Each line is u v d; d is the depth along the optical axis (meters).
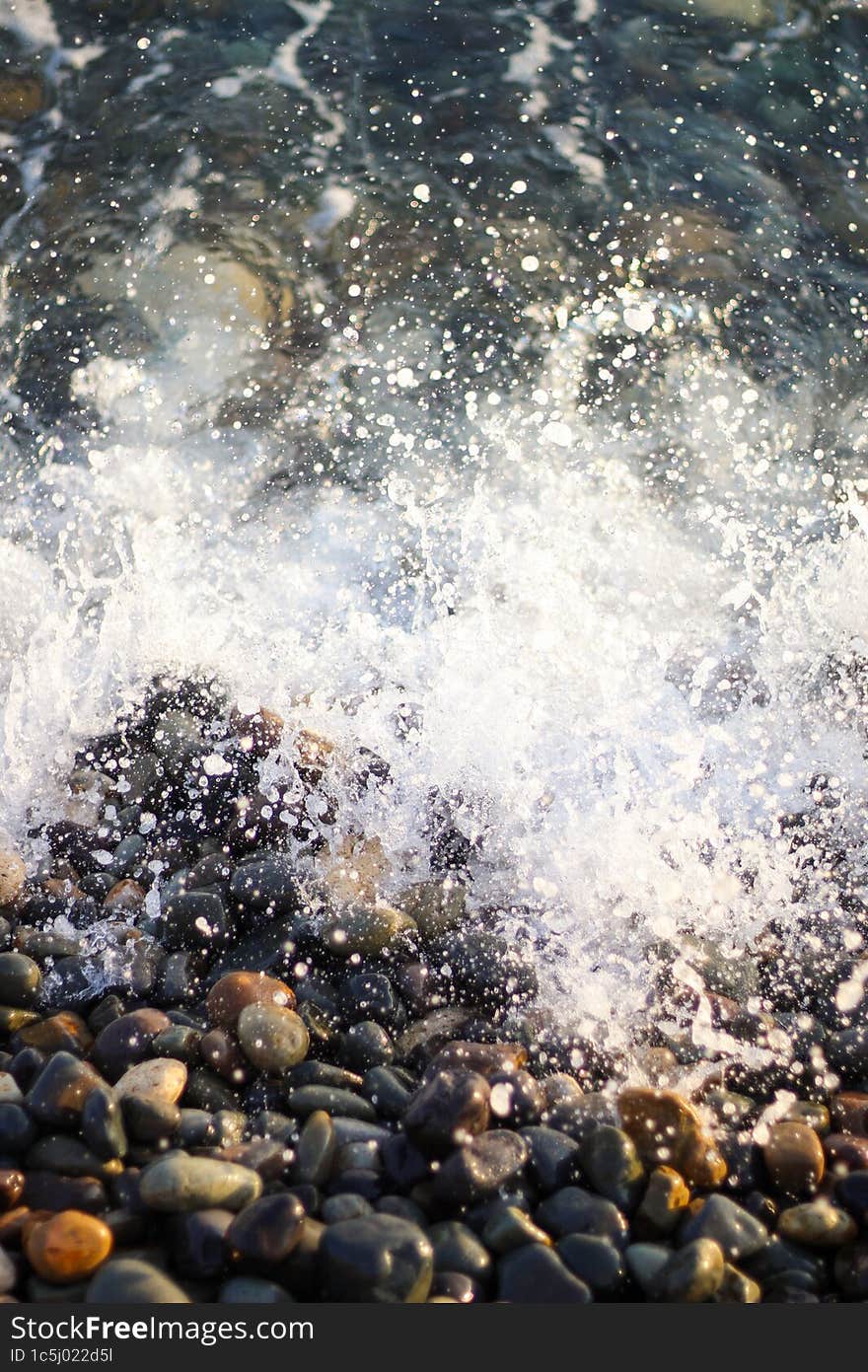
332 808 1.80
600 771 1.85
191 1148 1.46
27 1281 1.38
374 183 2.99
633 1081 1.54
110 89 3.15
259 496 2.38
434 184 3.00
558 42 3.37
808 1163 1.46
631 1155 1.44
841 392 2.59
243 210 2.92
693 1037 1.57
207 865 1.72
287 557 2.25
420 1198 1.44
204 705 1.92
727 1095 1.53
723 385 2.60
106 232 2.87
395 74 3.26
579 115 3.17
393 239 2.88
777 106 3.20
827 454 2.46
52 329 2.67
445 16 3.42
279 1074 1.53
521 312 2.74
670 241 2.88
